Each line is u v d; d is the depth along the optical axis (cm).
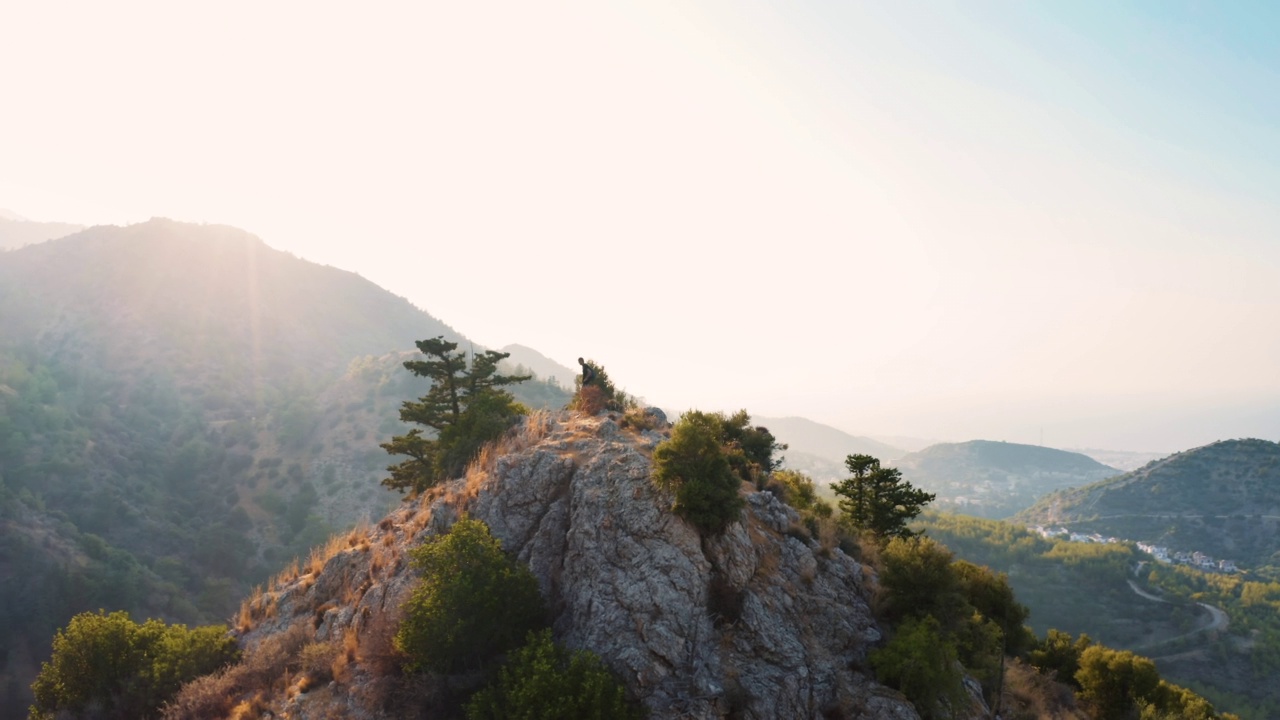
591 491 2494
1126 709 3950
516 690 1852
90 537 14975
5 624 11800
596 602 2188
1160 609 19112
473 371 4847
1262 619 18038
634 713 1869
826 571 2616
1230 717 4759
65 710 2747
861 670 2252
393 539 2994
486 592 2139
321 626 2708
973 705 2425
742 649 2128
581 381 3962
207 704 2453
